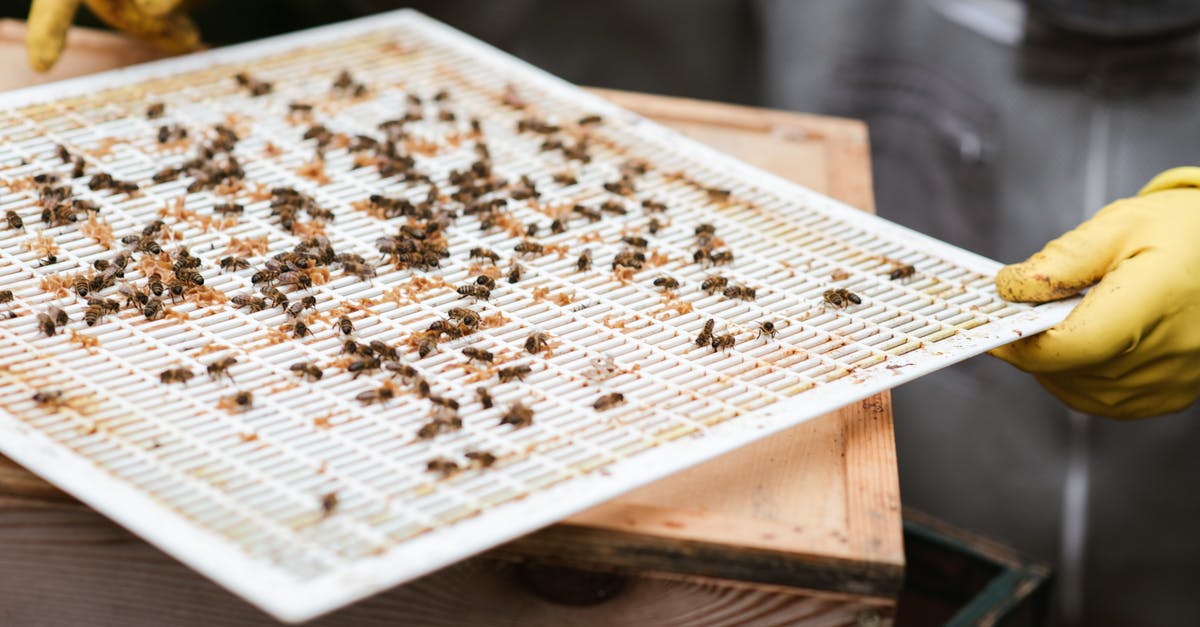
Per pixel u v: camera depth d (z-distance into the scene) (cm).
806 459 104
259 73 128
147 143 119
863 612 100
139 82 125
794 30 160
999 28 147
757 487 102
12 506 101
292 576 92
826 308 108
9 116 120
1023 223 152
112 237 111
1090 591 154
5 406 100
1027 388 153
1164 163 147
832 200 118
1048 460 155
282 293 107
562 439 99
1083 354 107
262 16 202
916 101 154
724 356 105
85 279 107
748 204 118
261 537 94
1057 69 146
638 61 174
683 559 99
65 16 127
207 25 197
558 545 99
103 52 135
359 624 102
